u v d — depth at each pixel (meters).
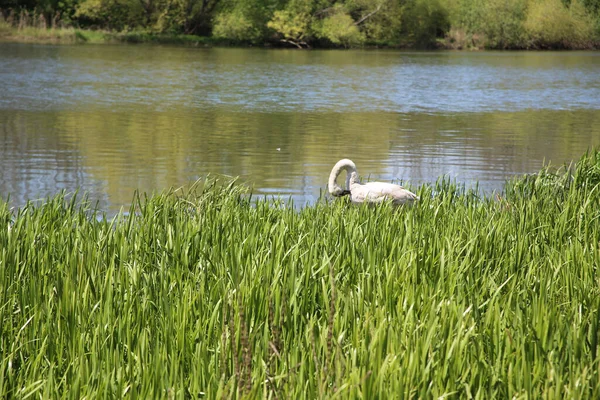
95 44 64.88
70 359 5.37
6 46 57.38
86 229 8.38
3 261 6.82
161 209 9.30
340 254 7.16
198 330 5.57
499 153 19.52
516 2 78.75
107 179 15.31
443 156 18.88
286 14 71.75
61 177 15.40
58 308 5.95
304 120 25.27
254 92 34.06
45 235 8.03
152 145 19.52
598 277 7.05
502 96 34.59
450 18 78.81
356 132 22.70
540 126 24.86
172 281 6.80
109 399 4.75
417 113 27.89
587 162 12.30
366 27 76.38
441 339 5.32
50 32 66.56
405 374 4.71
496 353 5.24
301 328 5.64
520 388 4.73
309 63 52.84
